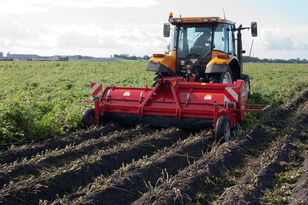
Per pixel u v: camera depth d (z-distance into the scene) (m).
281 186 4.79
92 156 5.63
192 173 4.96
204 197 4.48
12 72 27.45
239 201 4.18
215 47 9.34
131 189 4.64
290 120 9.09
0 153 5.79
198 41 9.44
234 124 7.47
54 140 6.77
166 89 7.93
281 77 25.23
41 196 4.42
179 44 9.59
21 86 15.45
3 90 13.78
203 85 7.63
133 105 7.83
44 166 5.32
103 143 6.55
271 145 6.68
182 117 7.36
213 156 5.71
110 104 7.90
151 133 7.43
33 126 7.14
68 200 4.24
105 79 20.58
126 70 33.19
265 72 32.59
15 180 4.77
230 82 9.95
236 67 10.55
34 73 26.83
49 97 11.79
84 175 5.08
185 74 9.59
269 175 5.07
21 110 7.46
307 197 4.18
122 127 7.98
